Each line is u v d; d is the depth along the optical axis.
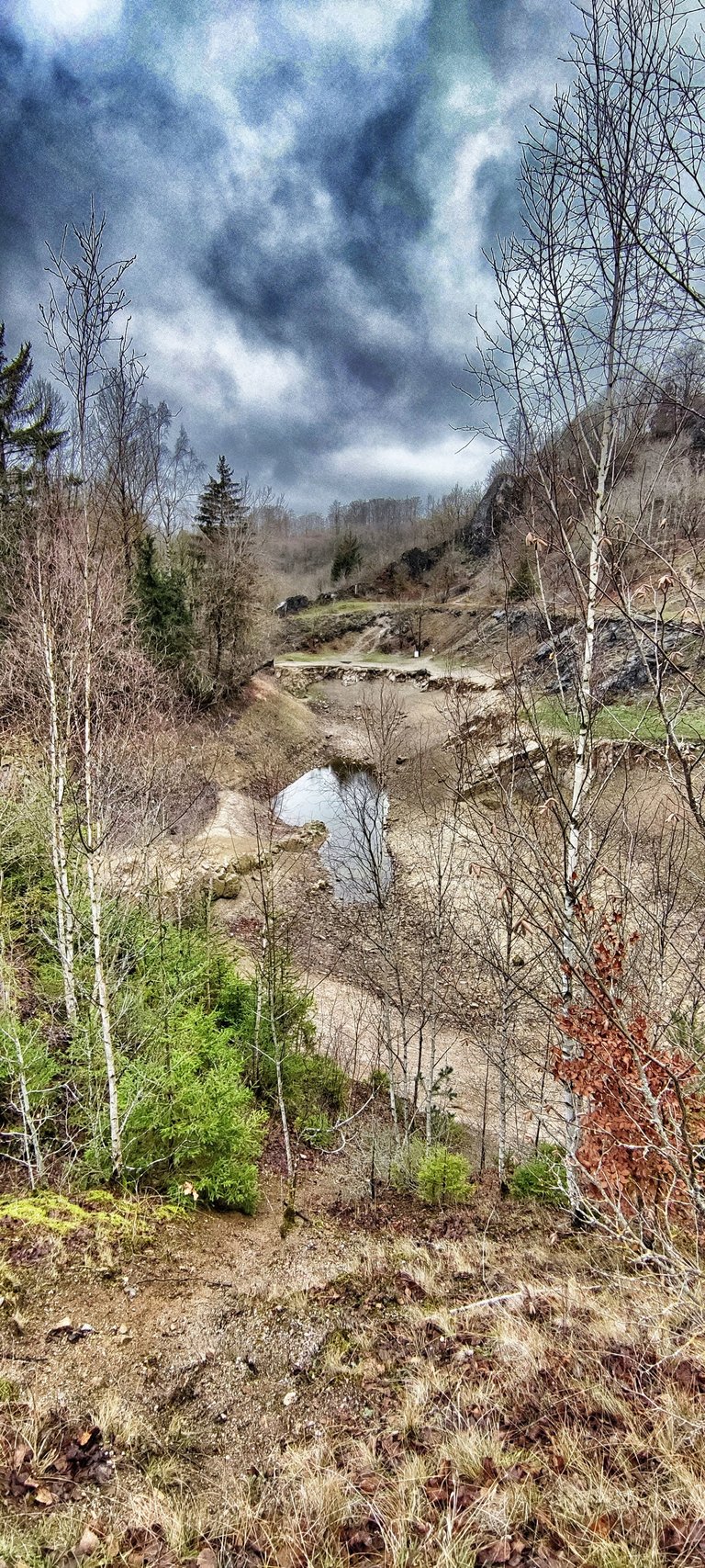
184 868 13.24
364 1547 2.75
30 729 8.82
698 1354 3.26
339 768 27.41
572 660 4.80
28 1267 4.70
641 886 5.96
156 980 8.10
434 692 34.12
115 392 5.77
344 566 71.31
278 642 51.78
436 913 9.91
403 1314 4.76
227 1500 3.20
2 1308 4.27
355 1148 9.02
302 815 22.05
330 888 16.53
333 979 13.48
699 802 2.98
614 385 3.96
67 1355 4.05
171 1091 6.72
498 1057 8.80
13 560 7.86
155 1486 3.26
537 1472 2.89
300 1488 3.09
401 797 14.07
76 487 6.11
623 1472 2.76
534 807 5.01
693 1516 2.49
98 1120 6.22
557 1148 6.54
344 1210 7.15
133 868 9.36
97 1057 6.71
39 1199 5.54
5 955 8.01
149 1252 5.32
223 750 24.20
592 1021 4.52
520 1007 9.41
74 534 6.20
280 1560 2.74
